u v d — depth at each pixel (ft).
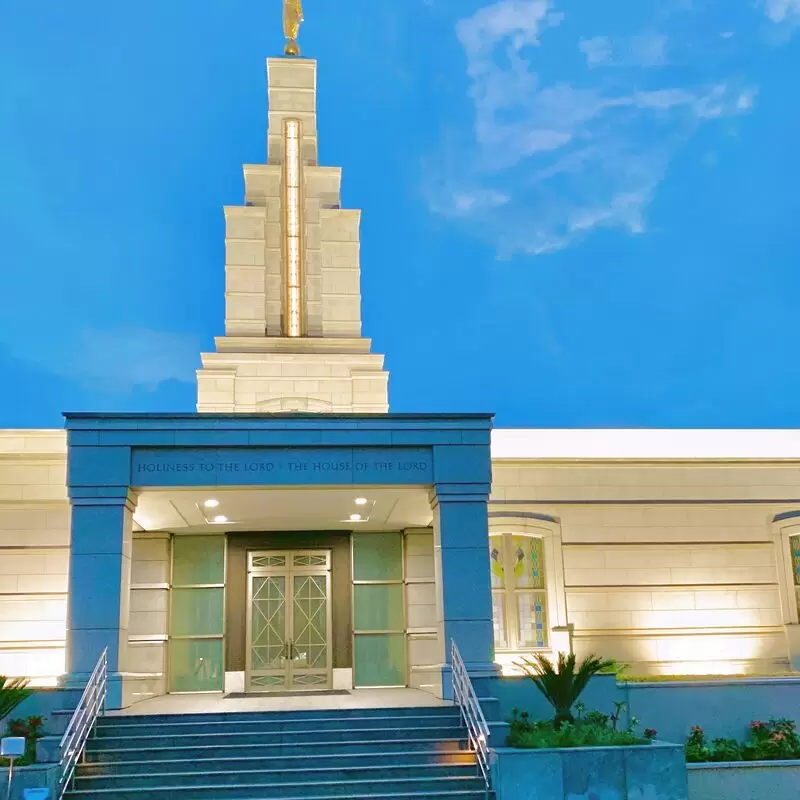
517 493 78.74
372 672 77.30
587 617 77.56
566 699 56.90
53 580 74.38
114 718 55.11
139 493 63.41
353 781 50.47
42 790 44.16
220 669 76.23
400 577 79.15
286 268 88.53
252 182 89.71
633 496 80.12
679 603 78.95
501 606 77.36
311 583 78.07
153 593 76.43
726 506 81.15
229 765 51.93
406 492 65.82
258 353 83.71
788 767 57.57
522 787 49.83
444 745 54.24
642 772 51.01
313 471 63.31
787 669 78.84
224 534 78.59
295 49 95.25
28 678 67.26
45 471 75.82
